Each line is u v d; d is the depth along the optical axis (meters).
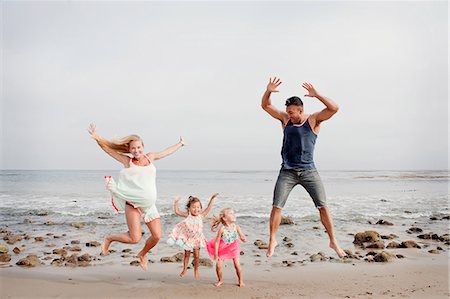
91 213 14.59
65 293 5.77
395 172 52.84
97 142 6.29
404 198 18.83
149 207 6.25
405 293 5.70
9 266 7.28
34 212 14.73
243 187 26.28
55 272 6.87
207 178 38.50
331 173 50.16
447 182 29.77
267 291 5.86
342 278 6.47
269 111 6.47
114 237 6.32
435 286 6.02
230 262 7.63
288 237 10.06
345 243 9.33
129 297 5.61
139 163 6.30
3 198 19.28
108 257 8.01
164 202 17.45
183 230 6.57
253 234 10.59
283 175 6.27
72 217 13.70
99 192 22.19
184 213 6.69
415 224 12.20
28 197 19.62
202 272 6.95
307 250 8.64
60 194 20.98
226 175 48.00
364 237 9.34
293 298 5.55
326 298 5.53
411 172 51.47
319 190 6.20
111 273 6.83
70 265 7.34
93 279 6.46
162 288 6.01
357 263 7.42
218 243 6.23
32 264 7.35
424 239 9.80
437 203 17.08
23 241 9.72
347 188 24.30
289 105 6.09
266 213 14.43
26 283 6.24
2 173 58.31
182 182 32.03
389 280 6.32
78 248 8.73
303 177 6.20
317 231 10.92
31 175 49.03
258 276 6.63
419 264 7.30
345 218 13.25
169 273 6.86
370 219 13.12
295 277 6.54
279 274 6.73
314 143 6.20
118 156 6.42
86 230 11.30
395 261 7.54
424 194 20.66
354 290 5.87
